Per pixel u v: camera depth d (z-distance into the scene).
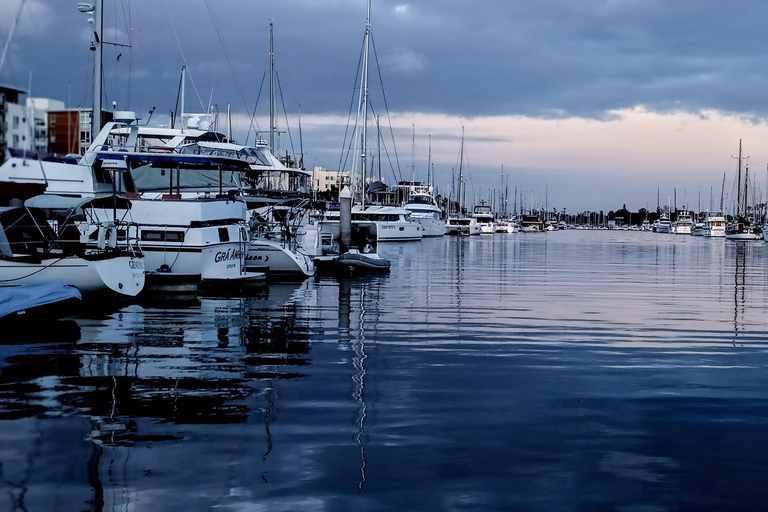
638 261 52.91
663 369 13.97
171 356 14.22
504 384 12.55
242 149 32.38
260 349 15.21
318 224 41.09
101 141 23.09
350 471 8.19
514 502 7.45
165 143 32.03
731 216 143.00
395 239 79.50
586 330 18.77
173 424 9.73
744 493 7.76
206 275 24.92
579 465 8.53
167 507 7.14
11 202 15.61
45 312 17.16
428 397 11.53
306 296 25.59
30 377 12.21
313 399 11.20
